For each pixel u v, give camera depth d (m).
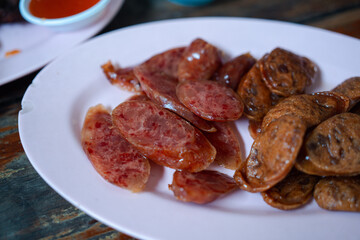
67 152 0.20
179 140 0.19
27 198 0.19
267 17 0.29
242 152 0.21
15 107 0.23
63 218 0.19
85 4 0.27
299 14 0.29
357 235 0.17
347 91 0.21
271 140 0.18
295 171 0.19
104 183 0.19
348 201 0.18
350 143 0.18
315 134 0.18
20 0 0.27
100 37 0.25
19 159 0.21
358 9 0.29
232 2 0.30
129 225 0.17
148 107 0.20
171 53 0.24
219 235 0.17
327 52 0.24
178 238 0.17
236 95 0.21
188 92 0.21
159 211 0.18
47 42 0.26
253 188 0.18
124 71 0.24
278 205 0.18
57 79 0.23
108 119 0.21
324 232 0.17
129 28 0.25
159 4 0.30
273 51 0.23
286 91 0.22
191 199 0.18
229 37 0.25
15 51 0.26
